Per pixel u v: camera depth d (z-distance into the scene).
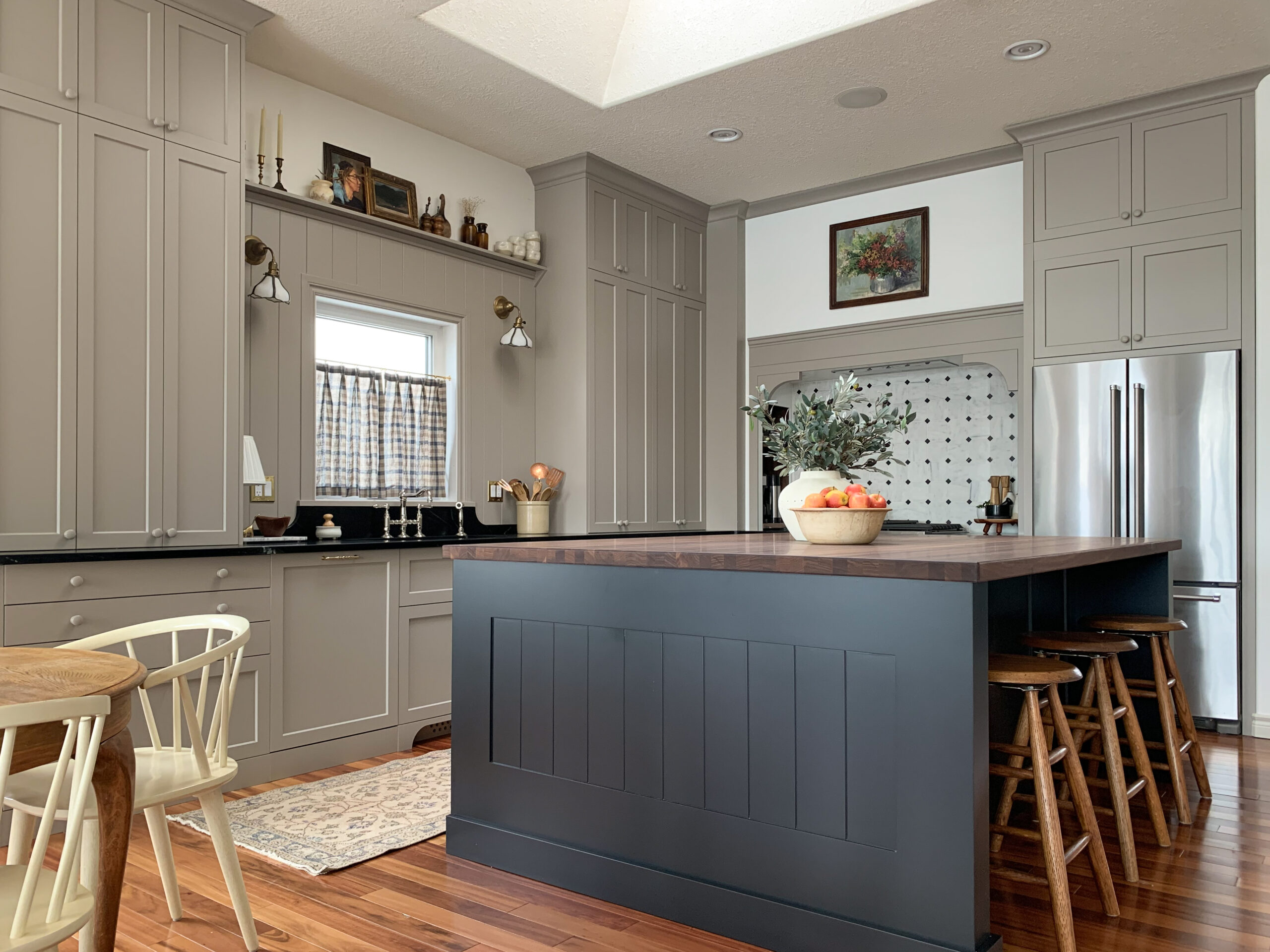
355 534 4.71
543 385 5.76
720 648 2.34
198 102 3.67
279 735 3.65
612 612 2.55
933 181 5.77
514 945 2.22
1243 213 4.51
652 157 5.60
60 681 1.64
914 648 2.03
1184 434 4.60
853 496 2.87
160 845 2.33
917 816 2.01
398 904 2.47
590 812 2.57
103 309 3.35
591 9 4.56
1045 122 5.00
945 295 5.70
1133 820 3.20
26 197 3.16
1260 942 2.24
